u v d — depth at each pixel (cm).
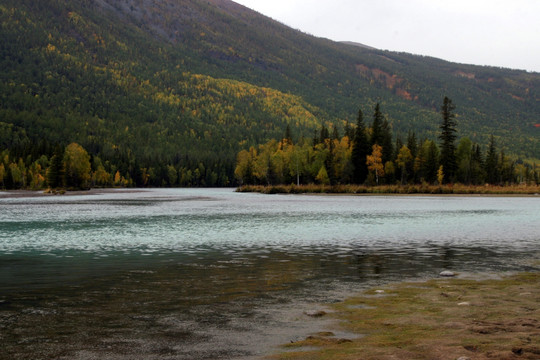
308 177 14362
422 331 985
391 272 1755
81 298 1346
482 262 1977
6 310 1209
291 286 1505
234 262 2005
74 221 4203
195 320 1105
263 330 1021
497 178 15075
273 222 4062
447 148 12725
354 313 1155
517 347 839
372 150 13225
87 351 893
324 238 2894
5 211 5612
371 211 5491
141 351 891
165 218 4541
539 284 1495
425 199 8956
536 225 3700
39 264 1972
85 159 16138
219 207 6444
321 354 852
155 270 1819
